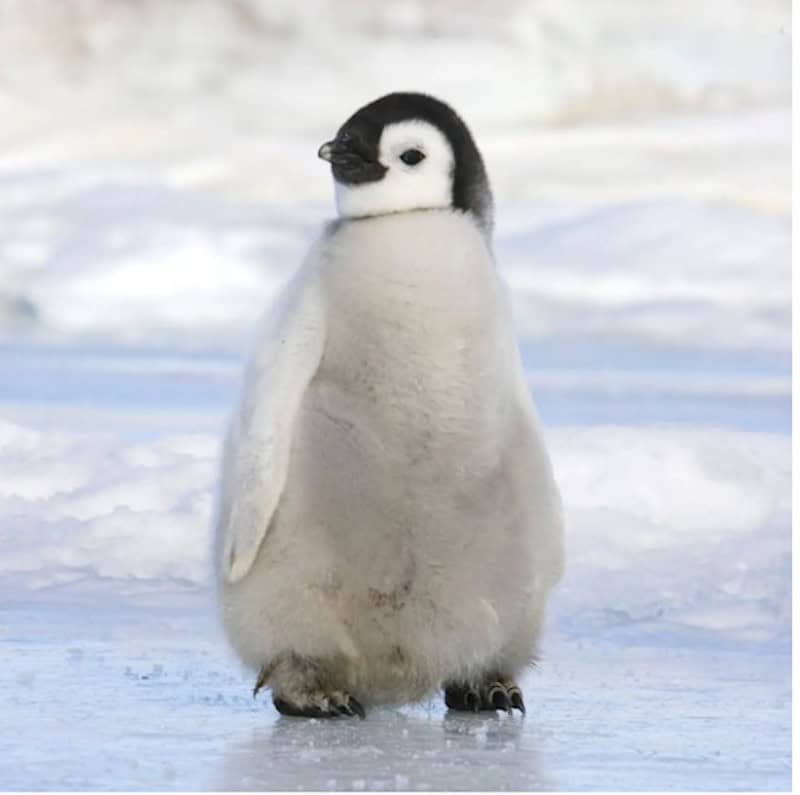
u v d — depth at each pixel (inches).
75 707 726.5
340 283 716.0
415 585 713.0
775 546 1059.9
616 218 3740.2
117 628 894.4
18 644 853.2
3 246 3560.5
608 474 1187.9
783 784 614.9
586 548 1043.3
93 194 3956.7
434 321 709.3
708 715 738.8
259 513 698.8
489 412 714.8
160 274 3400.6
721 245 3558.1
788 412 1845.5
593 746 677.3
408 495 707.4
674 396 2020.2
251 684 783.1
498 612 724.0
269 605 715.4
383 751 658.8
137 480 1151.0
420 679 732.0
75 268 3408.0
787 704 764.0
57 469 1194.0
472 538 712.4
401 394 708.7
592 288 3339.1
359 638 722.8
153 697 751.1
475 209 748.6
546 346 2871.6
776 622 941.8
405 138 730.2
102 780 595.2
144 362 2466.8
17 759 625.9
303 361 710.5
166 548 1034.7
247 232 3654.0
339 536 709.9
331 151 729.0
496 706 742.5
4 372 2272.4
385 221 726.5
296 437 710.5
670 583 992.9
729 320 3110.2
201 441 1288.1
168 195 3996.1
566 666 847.1
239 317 3260.3
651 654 877.8
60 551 1029.8
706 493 1168.8
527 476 725.9
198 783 593.6
